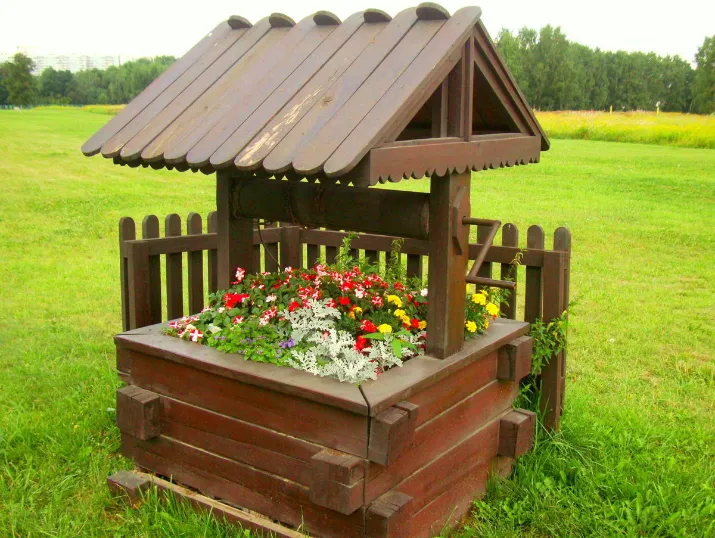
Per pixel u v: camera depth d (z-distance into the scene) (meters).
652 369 5.09
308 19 3.22
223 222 3.40
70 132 26.61
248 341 2.96
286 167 2.37
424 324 3.12
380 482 2.57
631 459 3.56
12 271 7.93
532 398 3.78
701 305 6.86
